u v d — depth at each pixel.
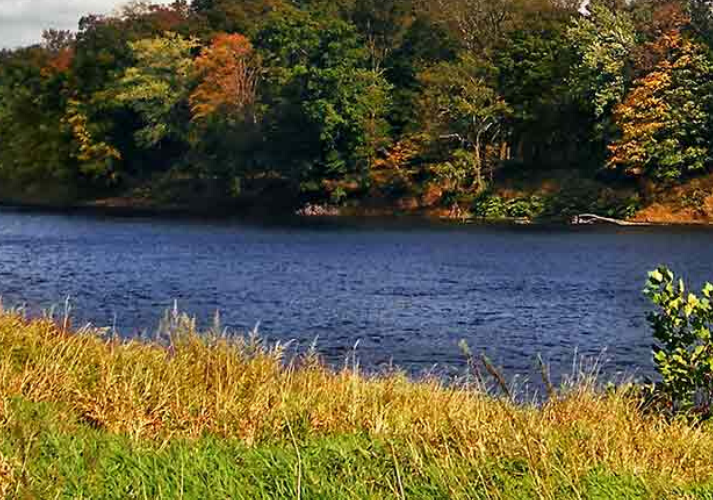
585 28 65.81
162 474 7.23
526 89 66.94
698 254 41.44
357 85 68.31
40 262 40.09
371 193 69.31
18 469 6.95
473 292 31.14
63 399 9.04
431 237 51.09
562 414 9.32
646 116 60.12
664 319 10.30
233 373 10.23
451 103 65.69
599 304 28.52
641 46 63.22
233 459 7.68
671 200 60.38
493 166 68.19
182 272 36.59
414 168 69.19
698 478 7.86
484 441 8.04
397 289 31.95
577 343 22.67
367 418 9.12
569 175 65.94
